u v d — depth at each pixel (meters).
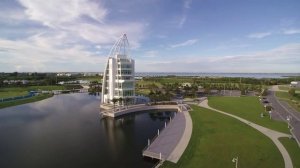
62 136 65.25
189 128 65.19
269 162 41.44
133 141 60.53
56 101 136.00
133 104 108.94
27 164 46.44
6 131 70.56
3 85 197.50
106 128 74.12
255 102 114.44
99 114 95.88
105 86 115.44
